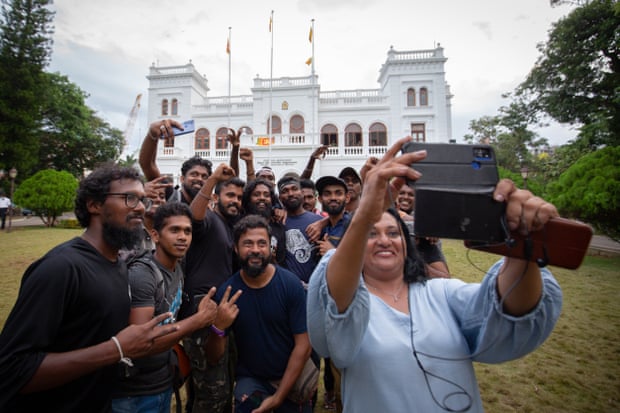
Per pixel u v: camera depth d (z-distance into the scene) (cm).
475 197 105
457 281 147
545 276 119
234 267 304
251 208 319
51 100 2162
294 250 321
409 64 2197
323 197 318
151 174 309
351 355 121
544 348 400
